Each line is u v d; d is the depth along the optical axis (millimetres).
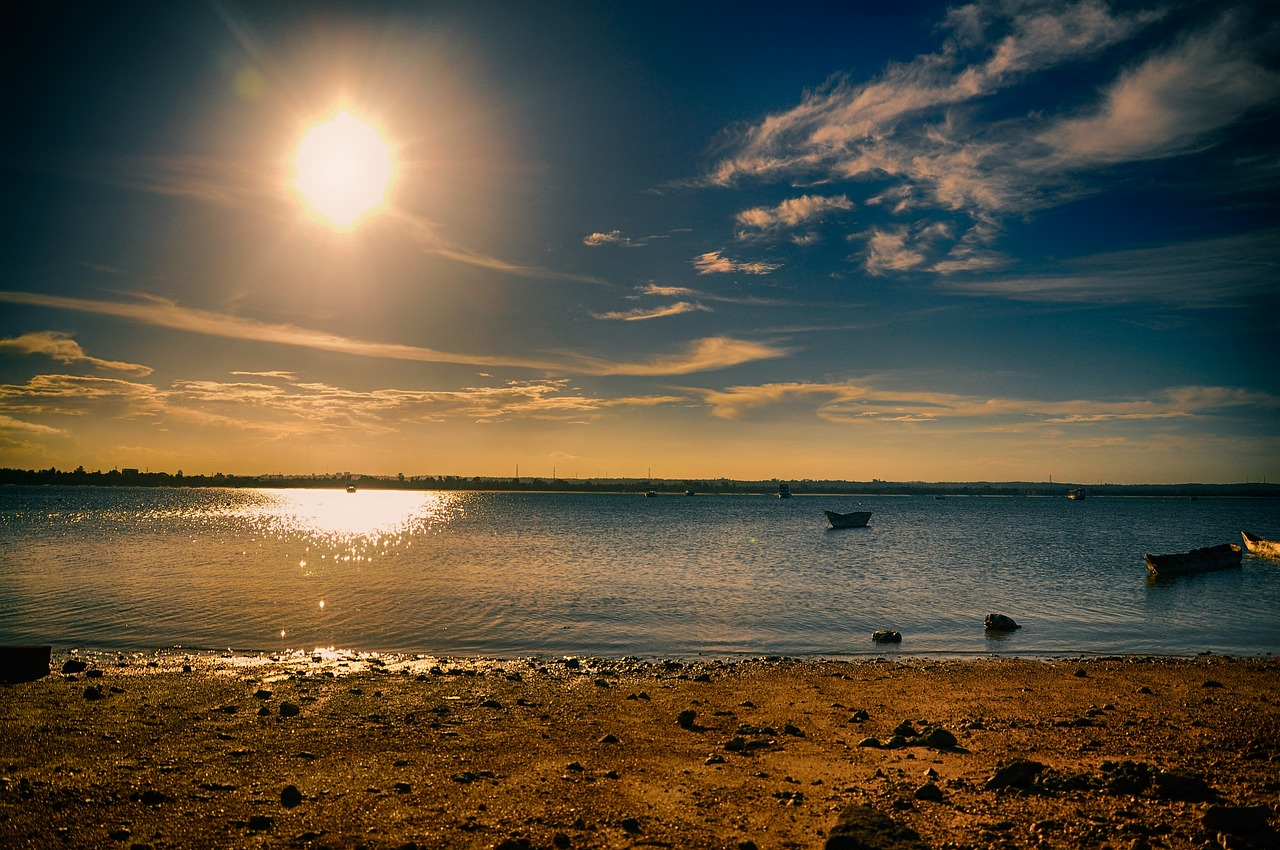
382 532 100750
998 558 66688
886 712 18844
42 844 9938
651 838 10219
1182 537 100438
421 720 17203
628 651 28078
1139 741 15633
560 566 55844
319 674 22359
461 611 35688
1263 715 18500
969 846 9719
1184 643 30922
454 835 10352
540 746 15281
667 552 68938
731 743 15391
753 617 35156
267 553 65188
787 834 10336
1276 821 10258
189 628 30906
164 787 12258
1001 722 17625
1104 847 9602
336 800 11750
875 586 46312
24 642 28188
